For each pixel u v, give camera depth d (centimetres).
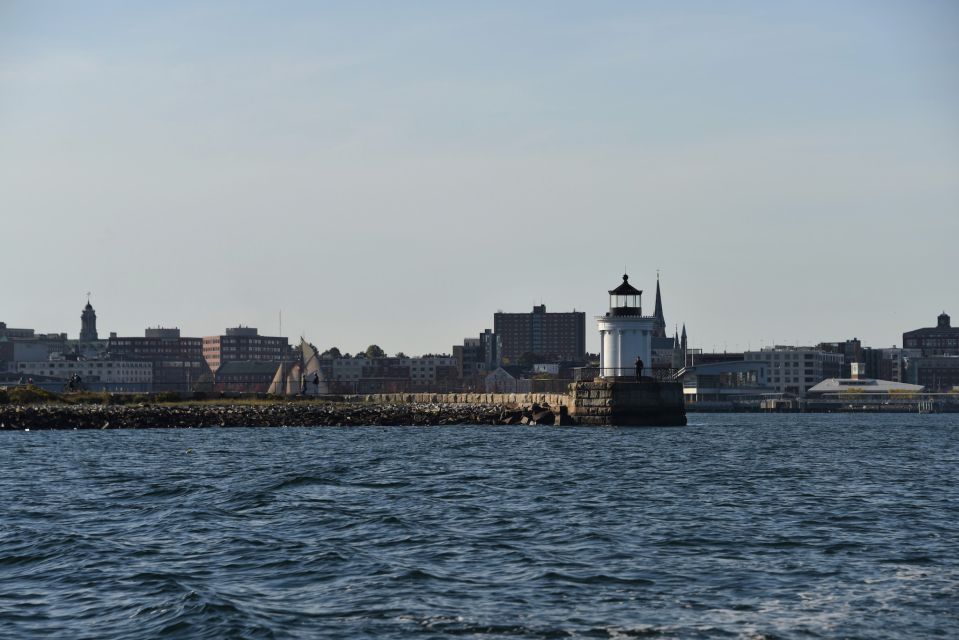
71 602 5278
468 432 19188
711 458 13275
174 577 5722
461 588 5531
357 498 8775
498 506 8312
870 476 11025
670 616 5034
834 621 4931
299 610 5112
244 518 7681
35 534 6994
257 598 5325
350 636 4716
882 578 5750
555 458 12862
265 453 14088
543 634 4769
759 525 7406
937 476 11156
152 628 4834
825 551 6462
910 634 4744
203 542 6719
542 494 9094
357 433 19262
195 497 8850
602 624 4906
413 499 8712
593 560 6200
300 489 9362
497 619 4972
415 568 5944
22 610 5144
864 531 7169
